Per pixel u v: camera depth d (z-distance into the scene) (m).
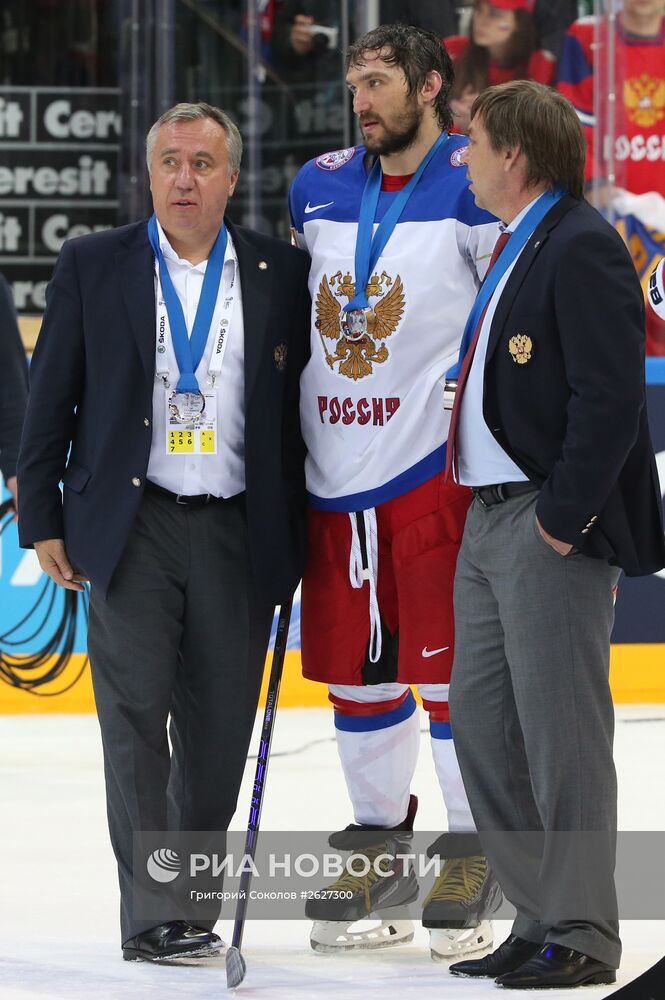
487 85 26.16
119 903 11.12
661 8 25.70
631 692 21.05
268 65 27.20
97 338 9.82
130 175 27.67
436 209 10.16
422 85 10.09
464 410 9.35
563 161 9.04
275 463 10.03
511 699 9.40
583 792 8.91
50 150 27.72
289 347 10.33
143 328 9.72
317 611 10.61
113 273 9.86
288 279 10.28
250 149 27.45
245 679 10.06
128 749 9.75
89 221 27.88
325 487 10.44
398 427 10.18
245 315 9.92
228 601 9.95
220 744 10.09
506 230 9.31
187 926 9.70
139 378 9.72
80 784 15.92
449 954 9.73
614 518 8.93
